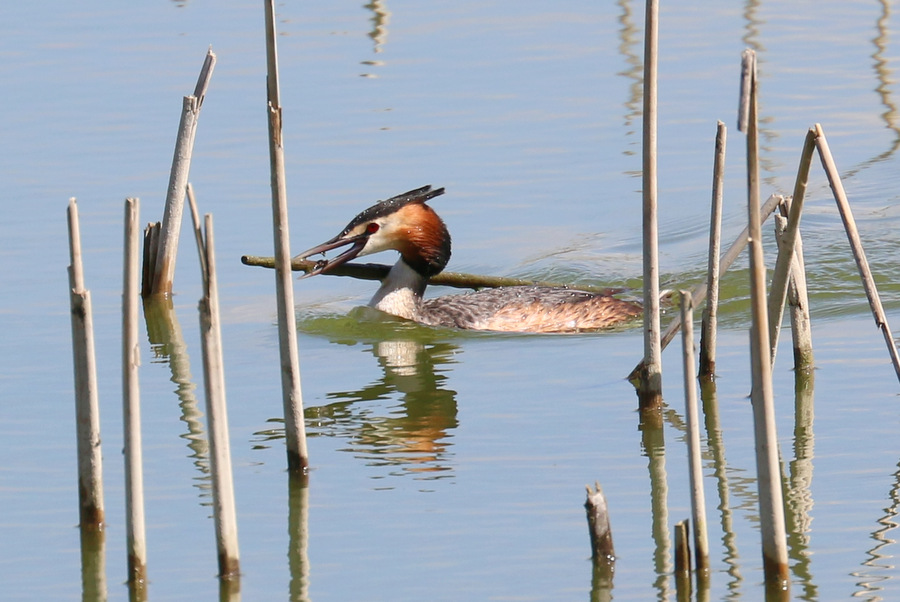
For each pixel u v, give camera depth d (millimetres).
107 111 24141
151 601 9969
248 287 18266
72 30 28703
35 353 15531
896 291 17016
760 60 26969
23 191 20844
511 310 16906
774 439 9391
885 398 13383
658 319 13008
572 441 12758
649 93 11938
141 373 15117
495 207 20859
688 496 11477
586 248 19562
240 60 26734
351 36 28312
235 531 10141
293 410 11961
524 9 30406
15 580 10336
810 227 19516
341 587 10102
